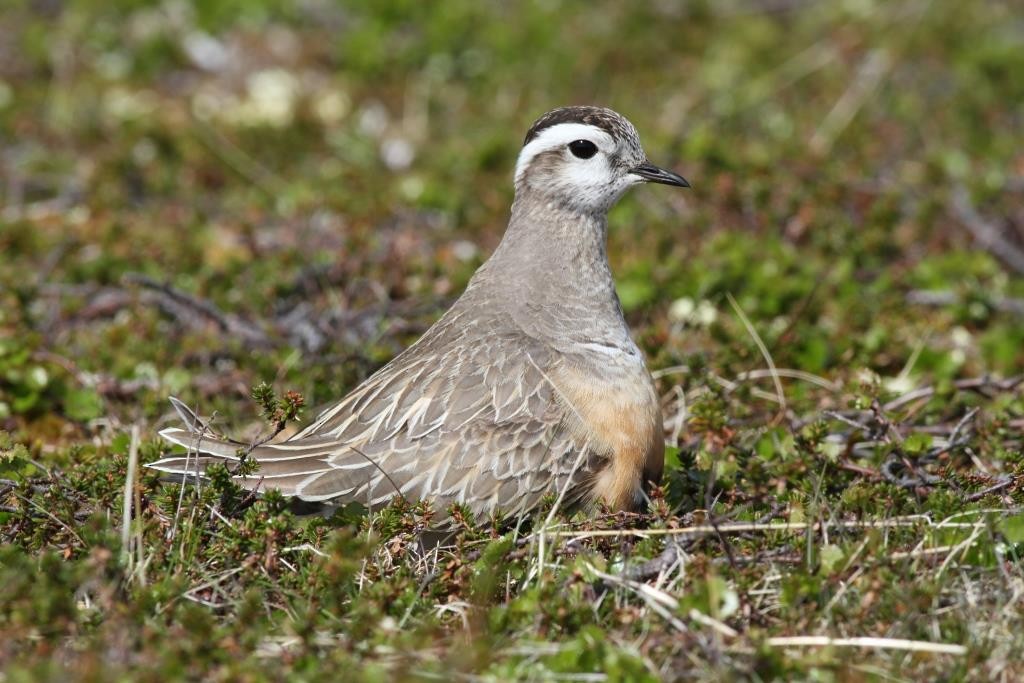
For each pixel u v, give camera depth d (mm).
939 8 25172
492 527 11164
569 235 12570
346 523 11039
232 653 9453
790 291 16000
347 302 15758
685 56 24344
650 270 16203
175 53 23906
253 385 13953
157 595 9930
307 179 20078
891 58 23516
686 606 9820
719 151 19266
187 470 11047
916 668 9500
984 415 13664
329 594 10109
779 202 18344
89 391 13836
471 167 20062
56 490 11297
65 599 9664
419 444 11406
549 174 12625
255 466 11133
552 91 23141
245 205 19344
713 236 17562
